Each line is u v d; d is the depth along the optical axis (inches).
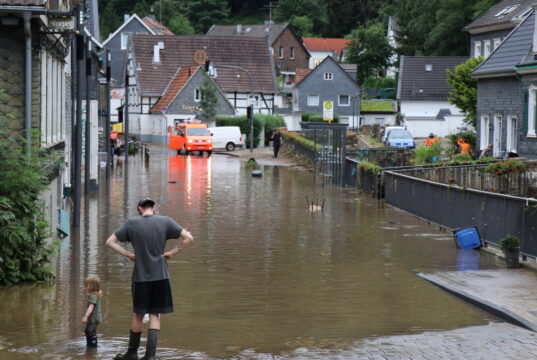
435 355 561.3
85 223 1305.4
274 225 1309.1
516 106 2231.8
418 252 1041.5
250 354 568.1
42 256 845.2
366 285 823.1
